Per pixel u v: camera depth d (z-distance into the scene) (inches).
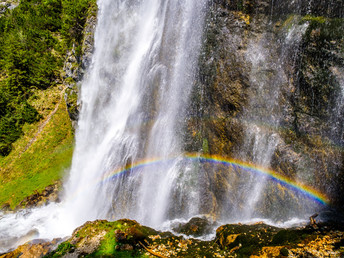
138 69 632.4
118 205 573.0
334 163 371.9
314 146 386.3
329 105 367.9
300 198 400.8
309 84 382.3
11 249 543.8
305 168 394.9
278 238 348.8
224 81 462.9
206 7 487.8
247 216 442.6
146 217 529.3
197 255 366.0
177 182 511.5
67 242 423.5
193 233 435.5
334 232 339.9
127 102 649.0
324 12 367.6
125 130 626.5
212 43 478.6
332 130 369.4
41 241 477.4
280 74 411.5
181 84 532.1
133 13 687.1
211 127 488.7
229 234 384.2
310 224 367.2
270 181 424.8
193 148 513.7
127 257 376.2
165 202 517.0
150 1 639.1
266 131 427.2
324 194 384.5
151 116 580.7
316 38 371.2
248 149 444.1
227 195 465.4
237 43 450.6
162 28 582.2
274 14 420.5
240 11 450.3
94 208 622.8
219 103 474.3
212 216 471.8
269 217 422.3
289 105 405.1
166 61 563.2
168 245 402.3
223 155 474.0
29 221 663.8
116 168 605.3
